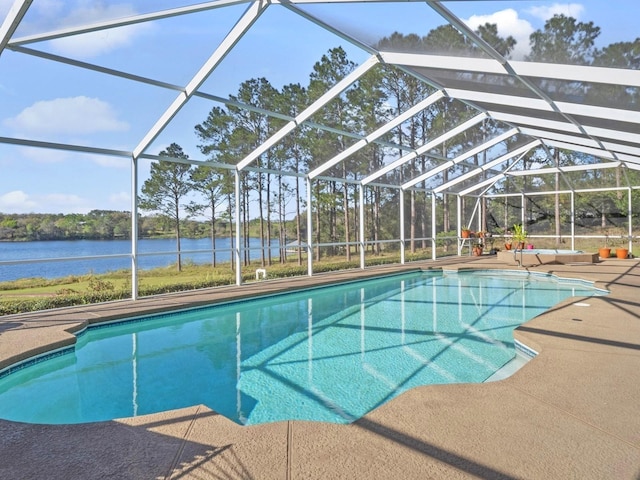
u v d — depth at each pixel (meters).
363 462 2.10
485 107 7.89
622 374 3.36
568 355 3.87
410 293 9.04
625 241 13.98
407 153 10.48
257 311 7.36
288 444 2.30
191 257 13.02
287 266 14.35
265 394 3.85
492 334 5.73
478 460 2.11
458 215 16.27
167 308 6.55
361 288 9.70
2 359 3.95
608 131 6.68
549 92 5.30
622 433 2.38
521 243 13.98
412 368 4.45
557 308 5.97
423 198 15.70
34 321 5.52
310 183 10.44
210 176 13.05
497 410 2.71
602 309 5.88
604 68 4.10
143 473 2.05
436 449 2.22
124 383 4.18
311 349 5.18
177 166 12.22
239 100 6.74
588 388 3.07
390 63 6.18
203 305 7.01
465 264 12.74
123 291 8.05
